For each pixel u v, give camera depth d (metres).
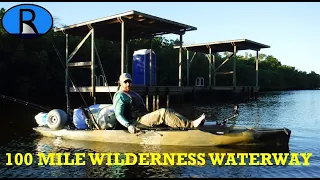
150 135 8.93
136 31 22.12
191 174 6.62
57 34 30.44
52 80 28.48
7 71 24.95
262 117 18.47
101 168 7.02
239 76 59.56
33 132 11.35
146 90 20.30
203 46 34.19
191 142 8.67
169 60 42.56
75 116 10.08
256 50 36.84
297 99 41.00
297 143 9.54
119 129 9.64
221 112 21.92
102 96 23.95
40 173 6.71
